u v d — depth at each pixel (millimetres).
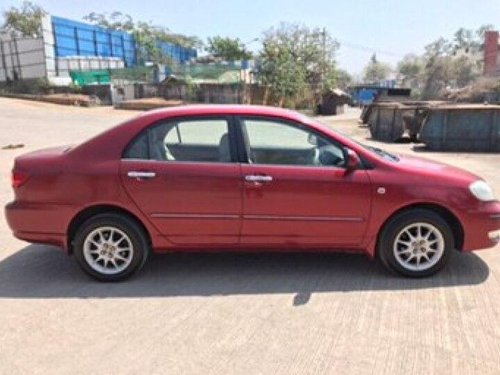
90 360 3191
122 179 4320
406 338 3441
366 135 21766
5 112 27641
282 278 4543
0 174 9758
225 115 4461
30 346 3367
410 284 4402
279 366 3109
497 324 3641
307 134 4461
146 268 4797
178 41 72062
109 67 50156
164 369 3088
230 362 3158
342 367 3094
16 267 4852
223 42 67438
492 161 12719
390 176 4387
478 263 4898
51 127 21250
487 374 3021
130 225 4402
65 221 4395
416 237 4496
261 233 4418
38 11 56250
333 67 52938
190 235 4422
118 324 3668
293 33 52469
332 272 4684
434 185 4395
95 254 4484
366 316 3775
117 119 26781
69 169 4359
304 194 4332
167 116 4445
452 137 15227
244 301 4059
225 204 4348
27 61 42375
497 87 44000
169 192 4328
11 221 4465
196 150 4445
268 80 44281
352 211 4379
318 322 3682
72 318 3768
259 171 4328
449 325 3627
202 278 4551
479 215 4449
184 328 3605
